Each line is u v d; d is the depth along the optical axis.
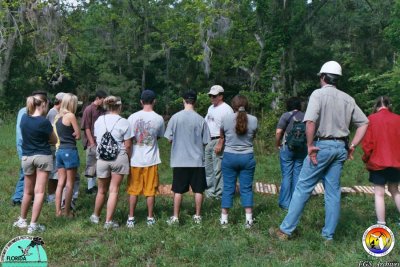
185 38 27.92
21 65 27.00
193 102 6.43
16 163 11.11
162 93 33.50
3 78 23.73
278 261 4.77
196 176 6.32
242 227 5.93
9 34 22.75
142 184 6.29
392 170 5.67
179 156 6.25
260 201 7.67
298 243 5.32
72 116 6.66
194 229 5.92
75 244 5.53
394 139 5.67
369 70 23.81
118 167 6.11
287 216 5.50
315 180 5.39
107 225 6.10
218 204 7.47
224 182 6.23
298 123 6.58
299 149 6.61
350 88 24.97
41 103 6.02
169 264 4.86
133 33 30.84
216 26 23.64
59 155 6.64
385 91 19.58
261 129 15.80
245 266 4.64
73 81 31.47
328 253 5.03
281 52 21.56
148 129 6.23
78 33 27.02
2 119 20.36
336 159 5.30
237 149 6.12
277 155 13.61
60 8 23.36
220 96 7.82
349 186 9.15
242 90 24.69
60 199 6.71
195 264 4.89
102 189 6.28
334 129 5.27
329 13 24.97
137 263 4.92
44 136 5.93
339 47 26.08
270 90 22.23
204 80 29.97
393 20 18.23
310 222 6.14
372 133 5.71
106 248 5.29
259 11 21.61
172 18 28.31
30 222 6.27
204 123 6.34
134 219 6.45
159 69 32.34
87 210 7.14
